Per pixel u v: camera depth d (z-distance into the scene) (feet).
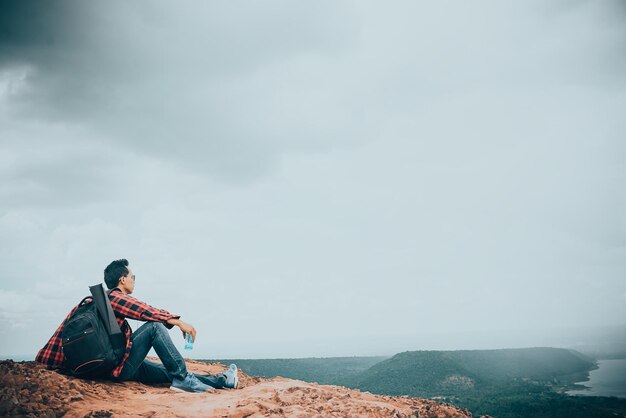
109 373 16.12
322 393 18.25
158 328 16.78
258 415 13.85
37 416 12.02
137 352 16.40
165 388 17.58
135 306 15.72
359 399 18.78
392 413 16.01
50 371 15.38
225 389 18.60
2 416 11.78
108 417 12.53
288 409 14.89
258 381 24.49
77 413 12.59
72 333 14.76
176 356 17.10
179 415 13.17
